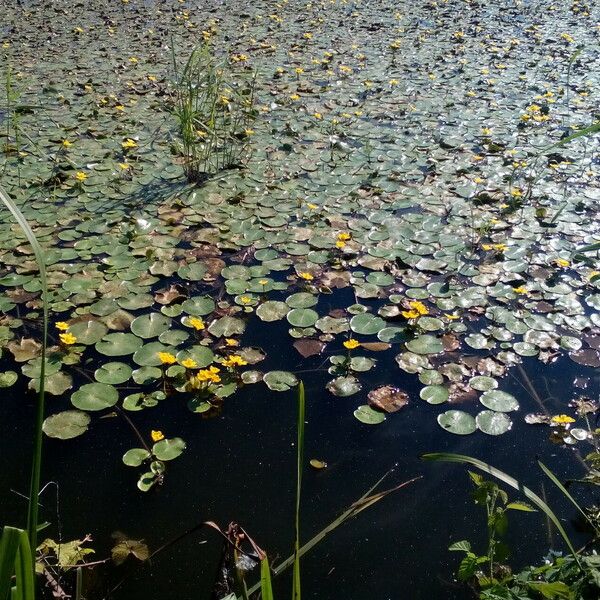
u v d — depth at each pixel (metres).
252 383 2.52
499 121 5.00
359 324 2.82
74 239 3.40
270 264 3.21
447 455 1.61
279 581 1.83
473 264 3.23
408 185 4.01
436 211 3.72
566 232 3.51
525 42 7.25
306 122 4.94
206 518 2.02
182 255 3.29
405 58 6.67
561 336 2.75
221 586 1.75
